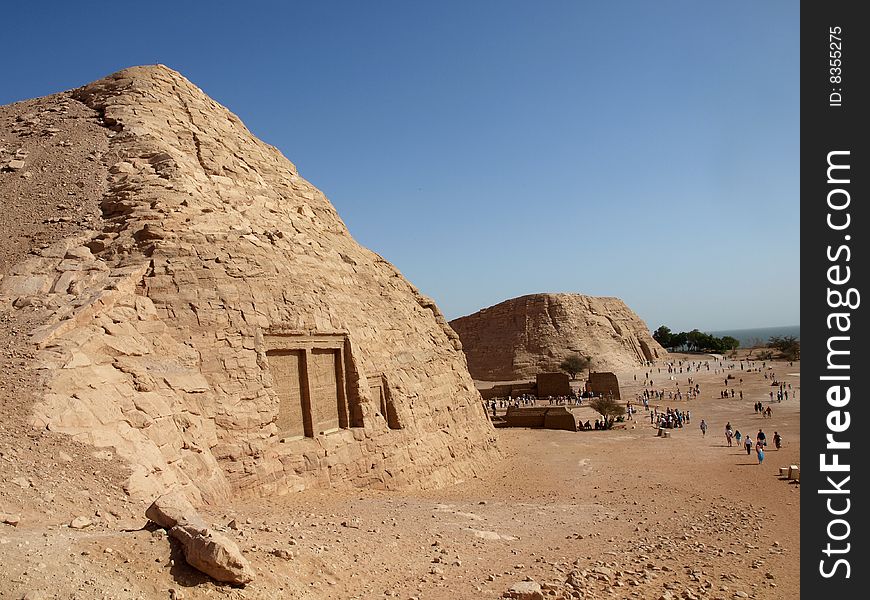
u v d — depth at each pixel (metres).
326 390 20.72
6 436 10.88
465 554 11.05
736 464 30.05
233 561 7.06
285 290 20.11
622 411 50.00
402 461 21.89
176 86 27.92
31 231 19.31
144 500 11.12
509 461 30.22
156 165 22.17
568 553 11.81
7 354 13.26
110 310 15.64
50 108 26.84
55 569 6.27
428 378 27.25
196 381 16.17
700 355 134.50
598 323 113.25
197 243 18.84
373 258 30.66
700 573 10.98
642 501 19.70
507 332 109.50
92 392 13.19
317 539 10.23
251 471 16.30
